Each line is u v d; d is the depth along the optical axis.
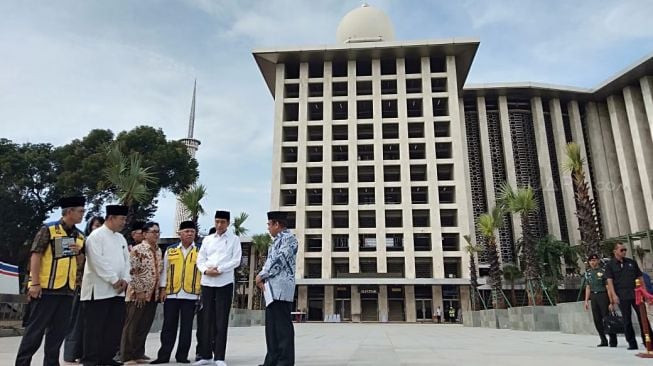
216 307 6.29
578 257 38.88
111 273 5.89
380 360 6.57
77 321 6.90
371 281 47.44
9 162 35.31
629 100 57.38
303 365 5.89
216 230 6.68
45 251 5.51
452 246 51.88
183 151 38.44
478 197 59.38
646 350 7.77
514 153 60.62
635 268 8.39
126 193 16.92
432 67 59.91
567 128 63.66
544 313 18.38
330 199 52.47
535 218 56.81
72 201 5.73
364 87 59.38
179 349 6.76
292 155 58.09
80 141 36.75
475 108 63.41
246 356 7.48
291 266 5.60
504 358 6.88
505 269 37.28
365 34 61.91
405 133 54.25
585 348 8.97
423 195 54.72
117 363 6.26
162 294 6.92
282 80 58.59
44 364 5.46
